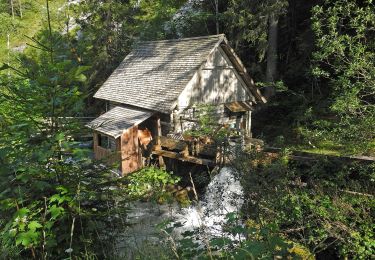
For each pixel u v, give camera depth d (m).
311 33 17.48
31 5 48.06
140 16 28.84
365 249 7.00
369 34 11.80
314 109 16.98
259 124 19.50
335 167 8.48
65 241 4.08
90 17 28.62
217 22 22.59
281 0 17.98
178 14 28.52
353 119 8.98
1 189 3.94
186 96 17.11
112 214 4.49
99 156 18.53
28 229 3.85
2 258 3.69
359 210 7.29
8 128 4.12
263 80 20.77
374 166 7.89
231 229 3.73
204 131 14.83
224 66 18.09
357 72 9.22
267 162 8.46
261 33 18.91
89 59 26.50
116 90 20.83
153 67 19.83
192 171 15.49
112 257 4.18
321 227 7.26
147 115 17.25
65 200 4.04
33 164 3.98
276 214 7.08
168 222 4.18
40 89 4.00
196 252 3.67
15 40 41.12
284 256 3.48
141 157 16.95
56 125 4.17
